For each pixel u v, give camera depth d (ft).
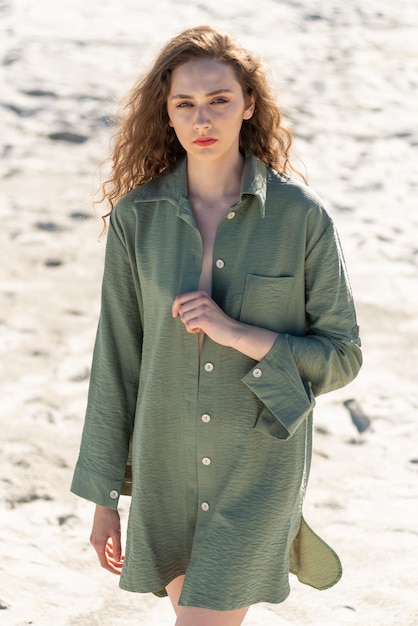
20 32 41.34
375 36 44.80
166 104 9.07
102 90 35.94
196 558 8.96
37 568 13.53
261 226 8.77
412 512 15.51
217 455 8.91
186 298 8.54
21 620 12.25
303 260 8.81
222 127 8.55
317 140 34.37
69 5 45.06
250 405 8.86
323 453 17.48
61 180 30.30
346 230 28.50
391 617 12.51
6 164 31.17
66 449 17.02
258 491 8.91
